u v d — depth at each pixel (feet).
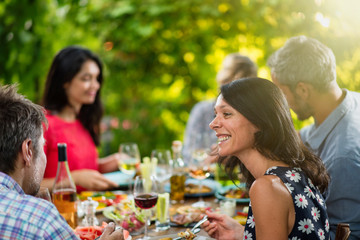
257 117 5.00
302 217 4.73
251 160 5.22
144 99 15.67
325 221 5.03
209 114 12.25
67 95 9.73
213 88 15.05
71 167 9.48
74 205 6.57
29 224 3.85
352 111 6.86
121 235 4.75
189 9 13.10
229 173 6.26
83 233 5.60
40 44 12.28
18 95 4.49
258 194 4.68
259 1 12.28
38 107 4.54
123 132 15.55
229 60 10.85
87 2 13.35
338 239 5.08
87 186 8.29
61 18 13.38
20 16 11.65
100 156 15.57
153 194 6.26
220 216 6.18
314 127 8.01
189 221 6.50
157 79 15.49
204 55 14.52
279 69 7.20
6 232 3.84
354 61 10.63
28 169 4.43
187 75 15.35
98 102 10.27
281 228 4.59
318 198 5.05
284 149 5.08
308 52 7.01
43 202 4.01
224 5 12.69
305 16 11.50
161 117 15.64
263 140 5.04
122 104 15.71
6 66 11.76
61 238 3.93
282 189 4.72
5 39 11.59
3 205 3.92
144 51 14.89
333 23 10.82
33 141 4.40
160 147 15.66
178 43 14.34
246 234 5.02
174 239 5.73
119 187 8.72
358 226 6.33
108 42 14.44
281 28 12.28
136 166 9.09
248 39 13.35
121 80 15.29
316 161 5.37
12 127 4.22
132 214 6.21
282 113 5.08
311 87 7.03
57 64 9.59
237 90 5.12
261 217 4.61
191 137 12.32
